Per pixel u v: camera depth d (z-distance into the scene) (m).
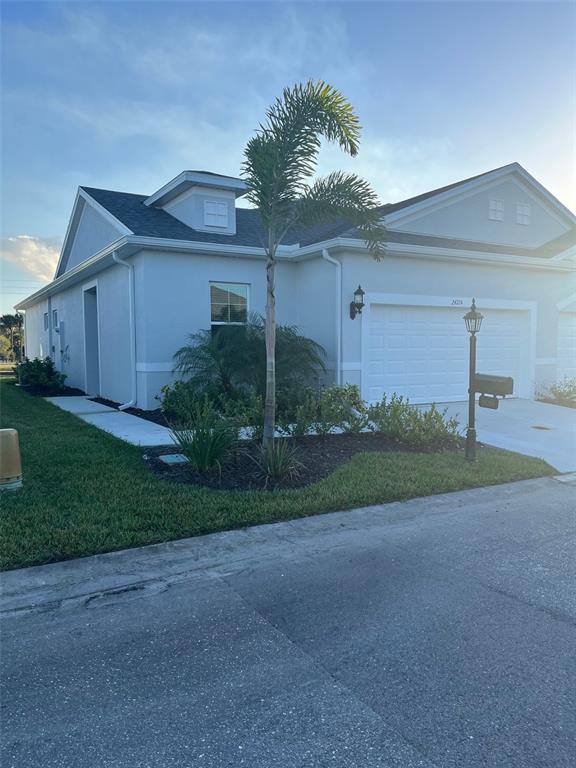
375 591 3.84
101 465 6.66
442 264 12.54
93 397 15.00
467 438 7.52
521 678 2.82
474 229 14.77
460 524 5.29
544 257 13.96
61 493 5.58
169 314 11.68
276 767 2.21
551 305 14.29
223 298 12.33
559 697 2.67
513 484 6.75
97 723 2.48
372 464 7.13
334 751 2.30
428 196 14.38
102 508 5.17
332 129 6.73
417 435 8.34
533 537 4.96
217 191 12.77
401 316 12.19
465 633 3.27
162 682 2.79
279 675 2.84
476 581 4.02
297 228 7.27
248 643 3.16
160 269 11.54
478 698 2.65
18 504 5.20
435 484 6.37
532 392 13.99
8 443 5.59
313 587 3.89
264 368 10.70
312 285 12.41
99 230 14.59
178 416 10.33
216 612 3.52
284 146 6.69
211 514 5.13
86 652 3.06
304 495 5.79
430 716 2.52
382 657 3.01
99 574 4.03
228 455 6.89
